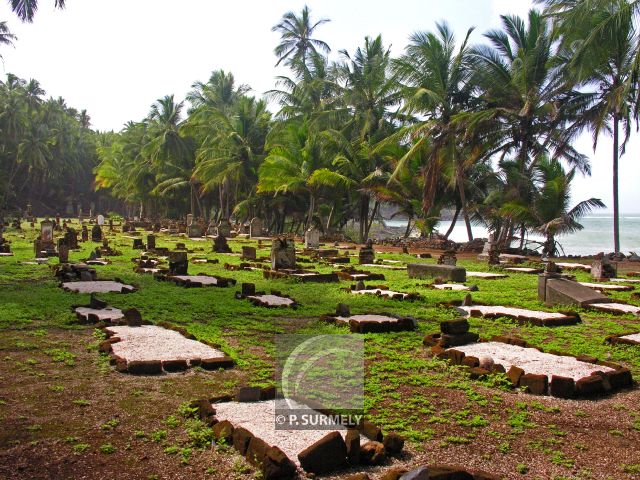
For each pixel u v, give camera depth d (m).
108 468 4.11
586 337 8.88
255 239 34.09
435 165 28.30
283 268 17.08
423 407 5.50
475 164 33.03
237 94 51.75
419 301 12.34
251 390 5.41
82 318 9.12
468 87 28.48
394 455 4.41
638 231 82.75
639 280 17.19
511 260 22.44
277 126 40.75
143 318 9.63
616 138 25.02
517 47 27.38
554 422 5.23
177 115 52.84
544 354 7.39
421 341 8.33
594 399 5.91
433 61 27.91
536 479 4.07
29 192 76.38
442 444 4.62
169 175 56.25
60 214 83.19
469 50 27.45
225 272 17.58
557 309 11.55
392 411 5.39
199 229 36.34
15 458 4.23
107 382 6.08
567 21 18.08
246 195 45.66
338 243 32.72
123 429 4.81
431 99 26.66
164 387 5.95
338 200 39.72
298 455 4.04
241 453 4.33
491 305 11.87
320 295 13.13
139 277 15.65
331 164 36.88
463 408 5.54
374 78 34.84
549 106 24.89
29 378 6.17
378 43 35.72
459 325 7.96
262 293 12.51
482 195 31.77
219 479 3.96
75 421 4.97
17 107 61.34
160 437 4.62
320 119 37.62
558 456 4.47
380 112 35.91
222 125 45.31
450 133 27.44
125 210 89.69
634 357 7.64
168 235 38.28
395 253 26.88
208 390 5.87
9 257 20.48
